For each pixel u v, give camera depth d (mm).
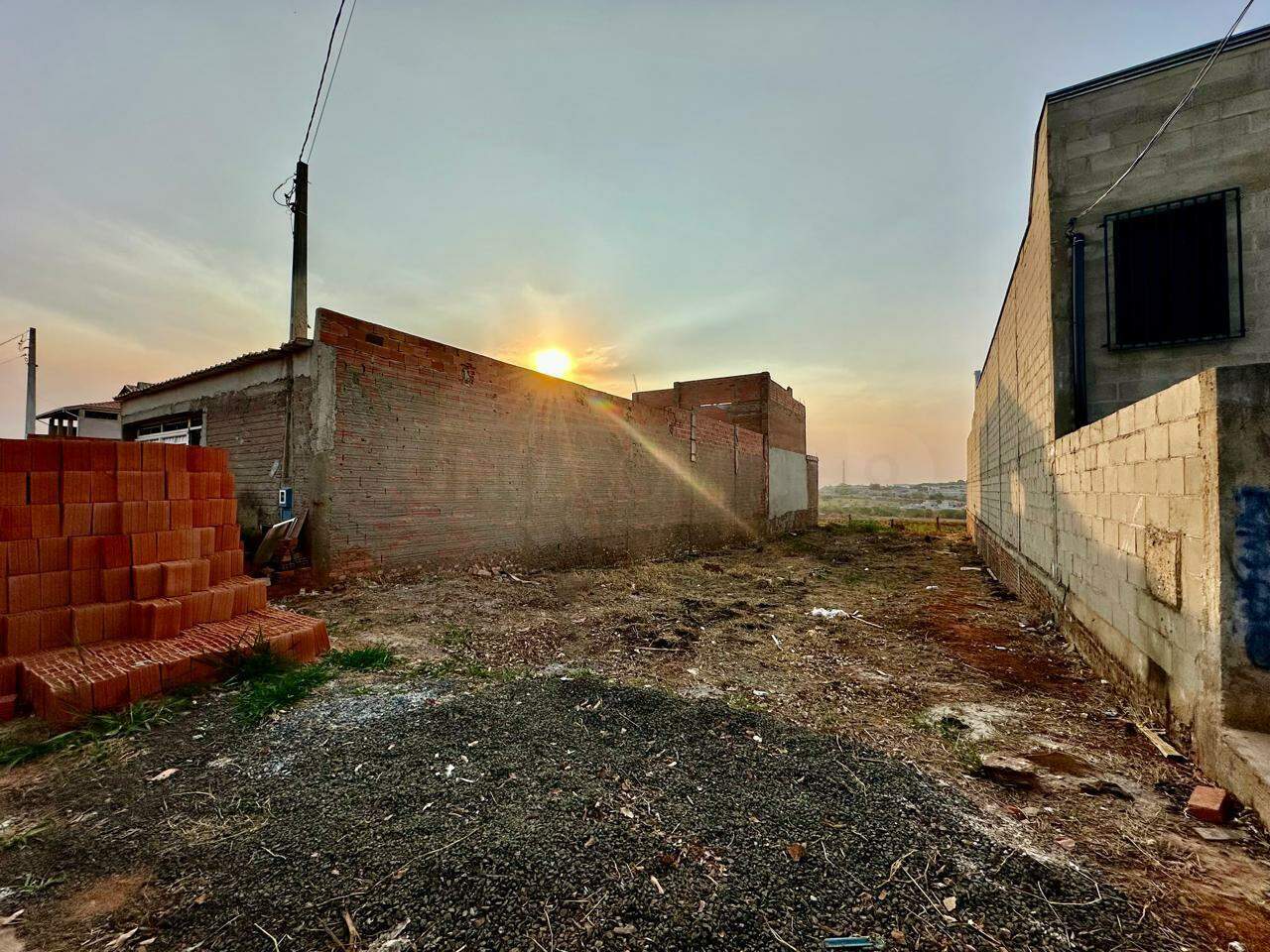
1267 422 2303
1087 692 3684
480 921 1521
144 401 8898
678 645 4754
